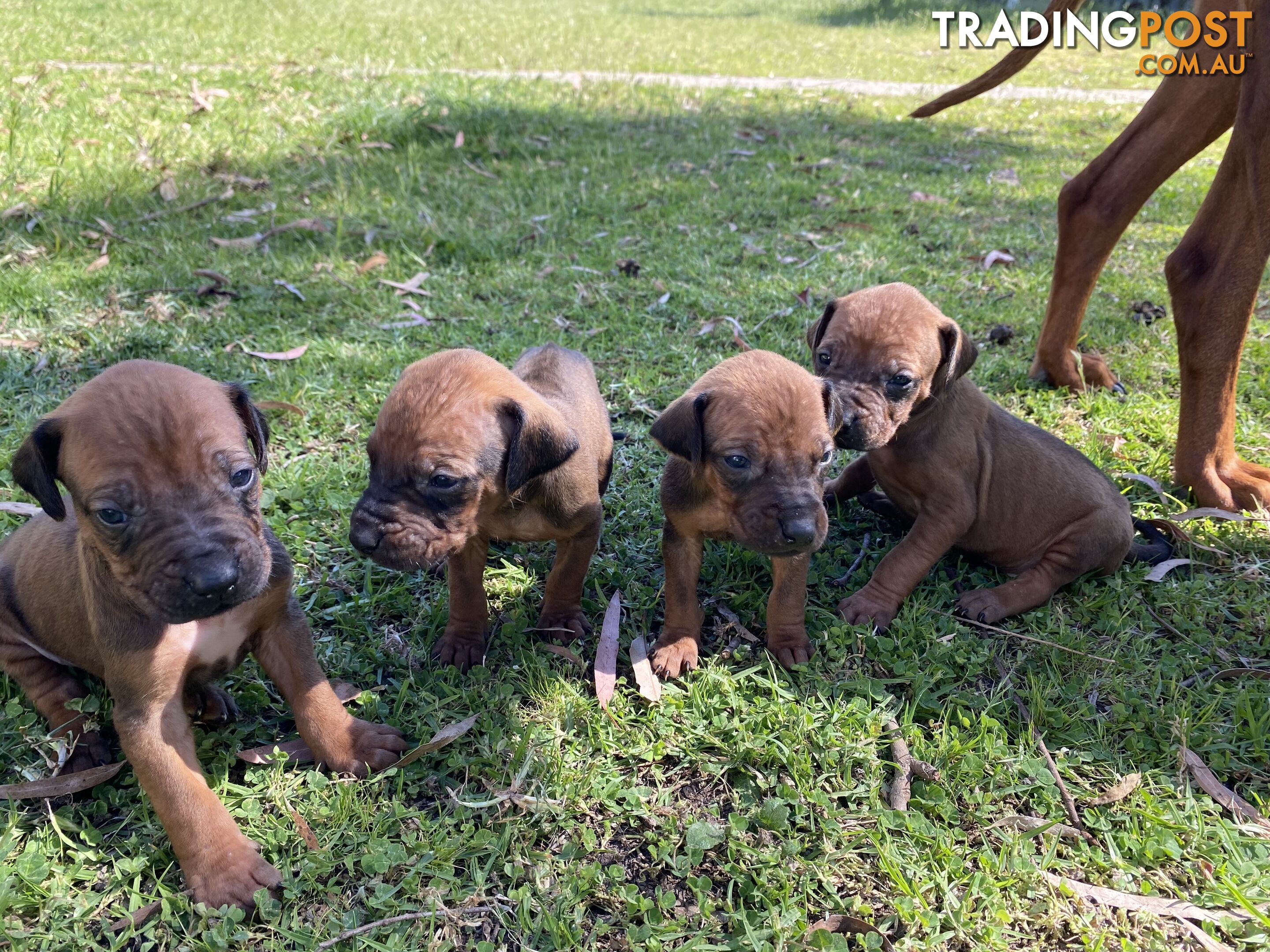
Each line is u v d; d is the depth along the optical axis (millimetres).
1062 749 491
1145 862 433
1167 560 632
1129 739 491
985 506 628
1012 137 1770
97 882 416
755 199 1301
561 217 1195
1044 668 550
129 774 468
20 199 1096
